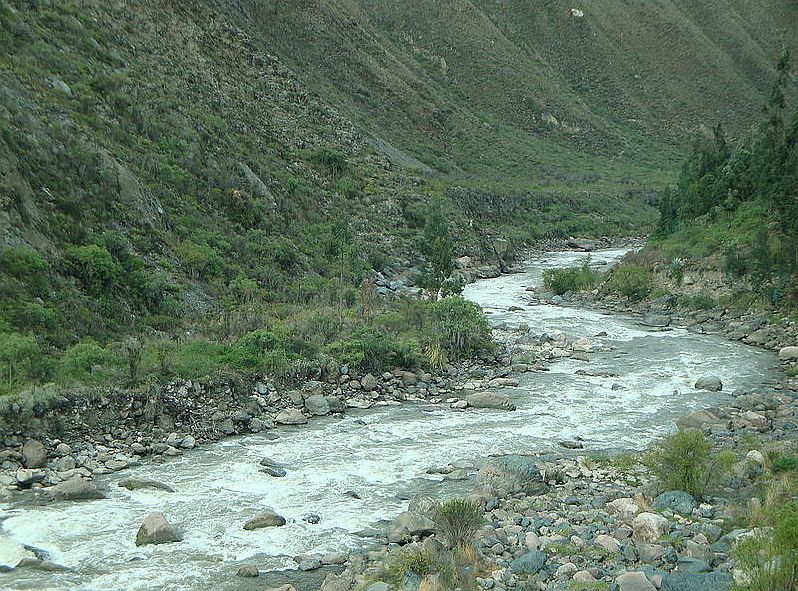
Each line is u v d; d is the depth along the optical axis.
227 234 40.66
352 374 27.59
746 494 17.20
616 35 170.25
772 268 41.06
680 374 30.50
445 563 13.43
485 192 77.19
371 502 17.41
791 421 23.83
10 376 21.44
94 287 28.50
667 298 44.81
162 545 15.03
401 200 62.31
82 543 15.05
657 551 13.81
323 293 39.31
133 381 22.66
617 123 148.12
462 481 18.73
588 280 50.47
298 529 15.88
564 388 28.33
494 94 134.50
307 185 54.91
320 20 103.44
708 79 164.50
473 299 48.75
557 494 17.61
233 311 33.28
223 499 17.50
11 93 33.94
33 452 19.11
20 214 27.89
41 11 44.34
